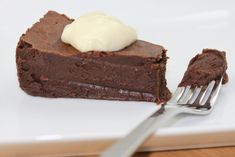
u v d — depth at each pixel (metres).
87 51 0.39
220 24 0.49
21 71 0.40
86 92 0.40
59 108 0.39
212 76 0.40
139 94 0.40
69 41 0.40
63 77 0.40
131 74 0.39
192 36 0.47
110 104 0.39
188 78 0.40
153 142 0.34
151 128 0.34
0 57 0.44
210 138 0.35
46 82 0.40
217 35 0.47
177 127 0.34
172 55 0.45
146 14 0.50
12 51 0.45
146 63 0.39
